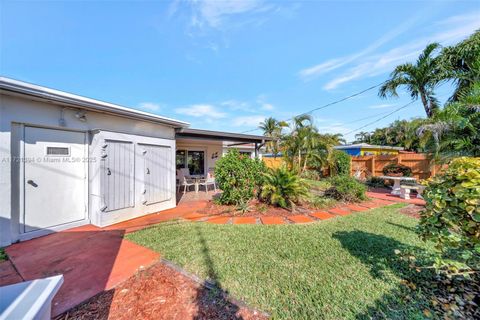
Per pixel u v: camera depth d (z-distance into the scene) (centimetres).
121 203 479
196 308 196
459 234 195
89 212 460
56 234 394
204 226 433
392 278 237
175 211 575
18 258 298
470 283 216
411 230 399
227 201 604
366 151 1706
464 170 190
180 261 282
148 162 549
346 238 358
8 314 104
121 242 353
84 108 430
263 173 611
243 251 310
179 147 1099
